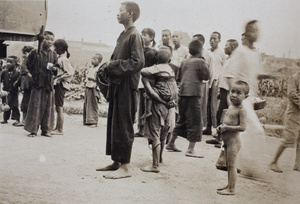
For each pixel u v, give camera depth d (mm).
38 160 4898
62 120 6977
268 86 9094
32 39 3904
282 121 8945
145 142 6809
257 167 4773
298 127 5176
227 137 3994
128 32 4562
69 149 5688
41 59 6594
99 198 3594
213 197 3867
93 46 10539
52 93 6801
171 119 5180
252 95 5066
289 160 5969
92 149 5801
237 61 5320
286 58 8883
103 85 4668
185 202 3654
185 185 4227
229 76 5773
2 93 5312
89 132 7426
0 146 5586
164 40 7855
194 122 5793
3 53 4254
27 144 5863
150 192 3898
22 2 3643
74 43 10297
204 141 7254
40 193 3611
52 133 6930
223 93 6371
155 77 4852
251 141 4828
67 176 4277
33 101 6566
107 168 4648
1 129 7145
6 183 3848
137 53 4395
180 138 7648
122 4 4605
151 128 4762
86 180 4176
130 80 4461
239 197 3922
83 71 10719
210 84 8055
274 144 7273
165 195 3822
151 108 4766
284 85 9039
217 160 5422
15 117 7762
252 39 5277
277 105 9117
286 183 4574
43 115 6703
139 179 4363
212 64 8023
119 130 4449
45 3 3836
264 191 4199
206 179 4539
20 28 3662
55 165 4719
